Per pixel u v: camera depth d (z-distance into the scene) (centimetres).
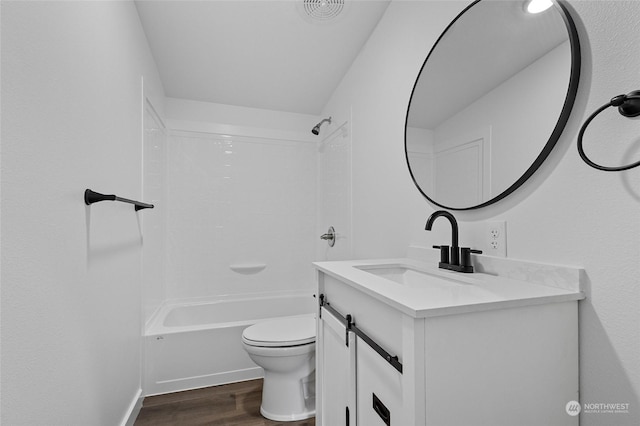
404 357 69
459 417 68
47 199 78
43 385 76
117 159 137
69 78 90
